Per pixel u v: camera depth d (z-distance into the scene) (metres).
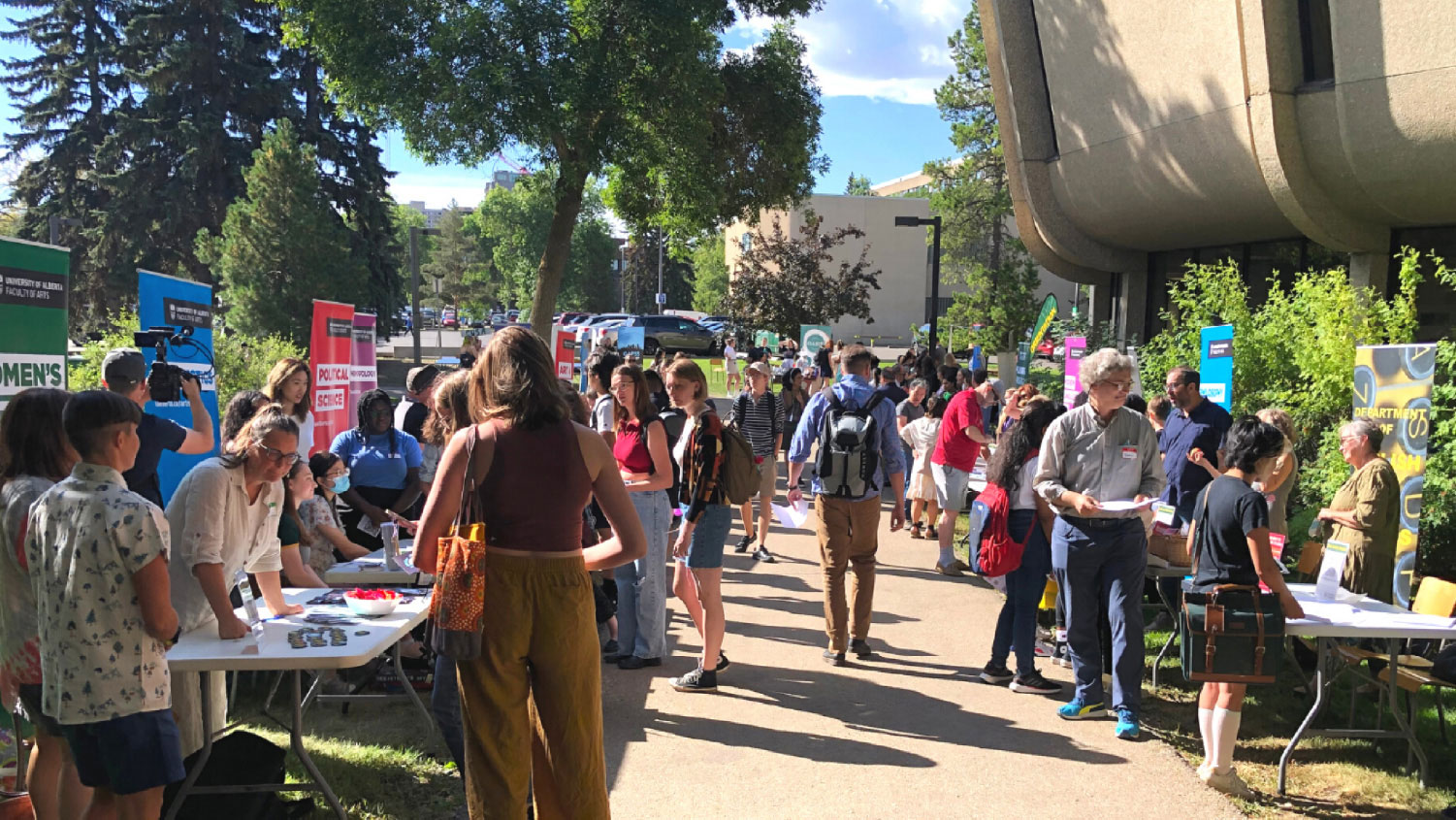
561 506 2.90
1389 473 5.84
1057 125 17.72
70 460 3.57
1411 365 5.80
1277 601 4.41
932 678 6.04
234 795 3.73
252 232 26.25
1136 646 5.16
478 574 2.77
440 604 2.76
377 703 5.60
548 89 14.95
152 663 3.19
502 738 2.86
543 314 17.30
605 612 6.48
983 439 8.78
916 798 4.38
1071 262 20.25
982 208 41.44
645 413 5.84
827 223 61.78
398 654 4.84
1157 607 7.42
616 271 90.50
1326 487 8.61
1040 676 5.84
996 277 33.75
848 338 62.59
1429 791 4.62
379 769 4.61
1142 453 5.17
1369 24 11.27
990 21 18.81
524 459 2.87
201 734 4.10
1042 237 19.75
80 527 3.06
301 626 4.02
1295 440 6.58
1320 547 6.53
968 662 6.39
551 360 3.02
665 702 5.53
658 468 5.79
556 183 16.94
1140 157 15.57
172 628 3.17
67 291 5.03
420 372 7.24
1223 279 12.09
